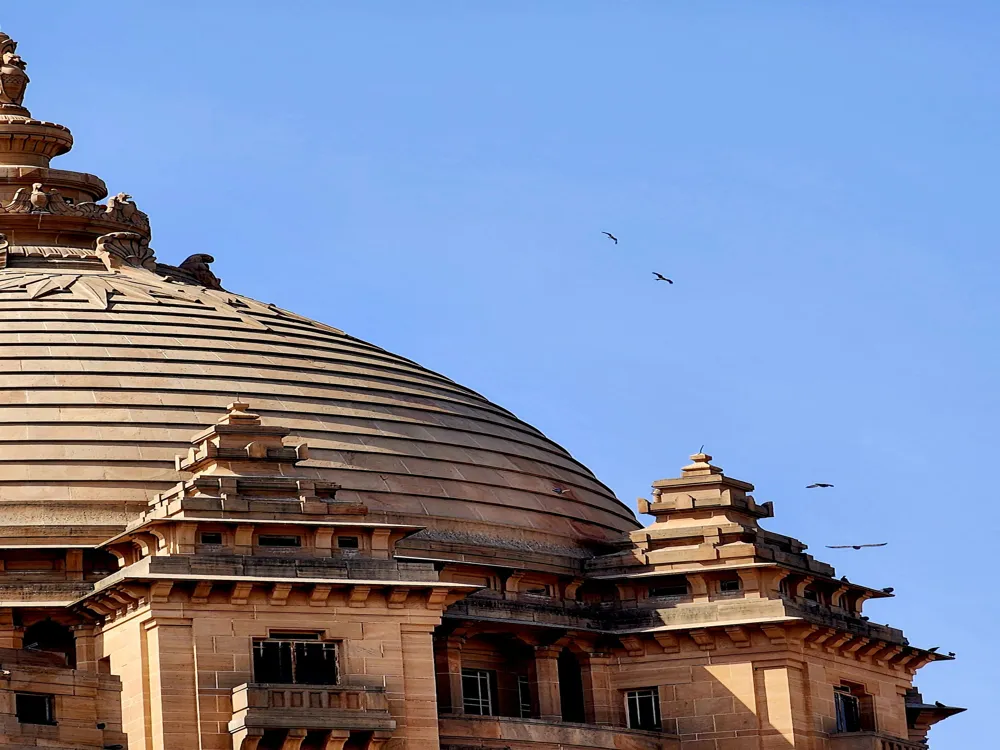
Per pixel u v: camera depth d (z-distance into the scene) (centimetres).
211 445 8219
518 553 9119
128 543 8006
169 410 9025
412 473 9256
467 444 9644
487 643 8869
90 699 7662
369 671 7869
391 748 7819
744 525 9362
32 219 10225
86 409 8944
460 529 9162
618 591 9225
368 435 9331
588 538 9625
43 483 8638
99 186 10656
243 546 7906
